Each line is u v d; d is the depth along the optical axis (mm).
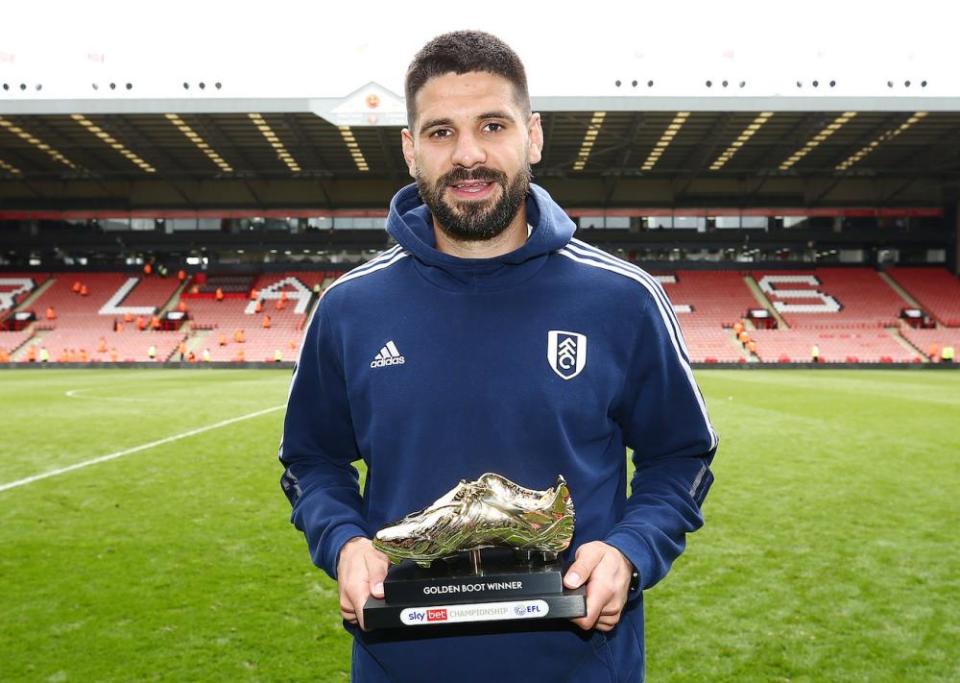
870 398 15812
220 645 3693
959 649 3650
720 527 5781
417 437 1547
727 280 38531
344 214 38656
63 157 32438
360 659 1630
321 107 24453
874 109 24484
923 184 37656
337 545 1537
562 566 1403
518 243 1678
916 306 35594
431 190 1568
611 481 1653
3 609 4145
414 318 1594
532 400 1531
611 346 1598
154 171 35188
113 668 3443
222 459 8883
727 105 24609
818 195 37562
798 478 7590
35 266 40000
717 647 3695
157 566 4895
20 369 30750
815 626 3932
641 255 39375
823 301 36281
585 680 1558
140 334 34469
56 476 7855
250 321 35875
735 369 30188
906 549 5215
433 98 1535
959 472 7906
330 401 1798
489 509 1332
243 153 32000
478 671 1544
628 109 24688
